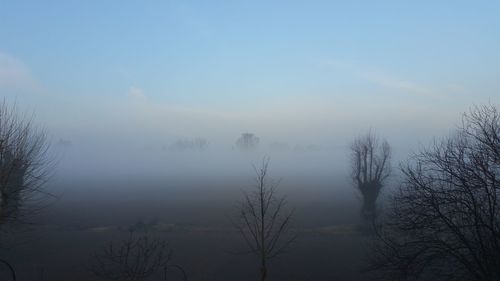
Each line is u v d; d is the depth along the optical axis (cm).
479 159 1827
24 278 3112
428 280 2036
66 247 4169
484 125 1902
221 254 3909
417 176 2258
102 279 2867
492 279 1705
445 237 1969
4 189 2041
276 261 3659
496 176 1838
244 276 3209
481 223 1752
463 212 1841
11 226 2555
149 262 3359
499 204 1820
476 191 1858
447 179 1930
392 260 1994
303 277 3131
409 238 2109
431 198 1900
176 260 3672
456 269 1884
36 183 2420
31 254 3869
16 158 2055
